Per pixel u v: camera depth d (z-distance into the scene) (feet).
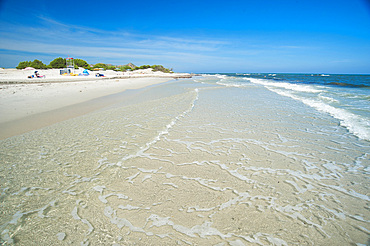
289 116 29.04
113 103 40.27
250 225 9.25
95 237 8.57
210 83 106.52
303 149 17.69
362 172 13.80
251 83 103.14
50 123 25.29
